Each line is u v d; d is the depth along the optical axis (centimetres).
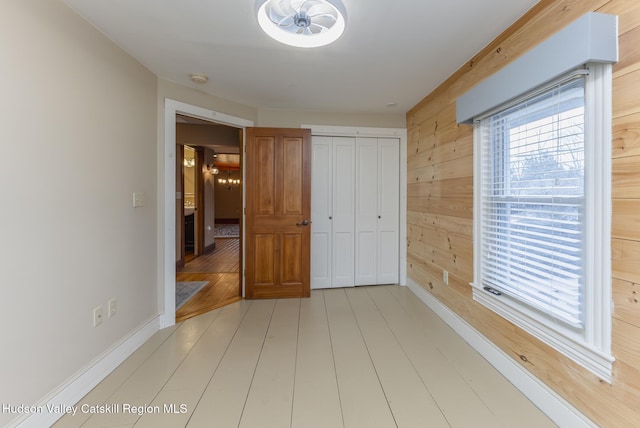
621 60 118
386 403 161
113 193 196
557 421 146
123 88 205
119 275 202
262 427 144
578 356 136
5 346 128
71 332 161
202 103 280
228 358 206
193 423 147
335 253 362
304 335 241
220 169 1230
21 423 133
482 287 208
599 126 126
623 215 118
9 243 130
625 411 118
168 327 255
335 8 148
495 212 203
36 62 141
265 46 201
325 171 357
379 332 246
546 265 160
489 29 182
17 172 133
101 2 156
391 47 203
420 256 322
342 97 301
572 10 139
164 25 177
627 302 117
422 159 312
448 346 223
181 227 478
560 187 150
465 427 144
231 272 449
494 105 177
